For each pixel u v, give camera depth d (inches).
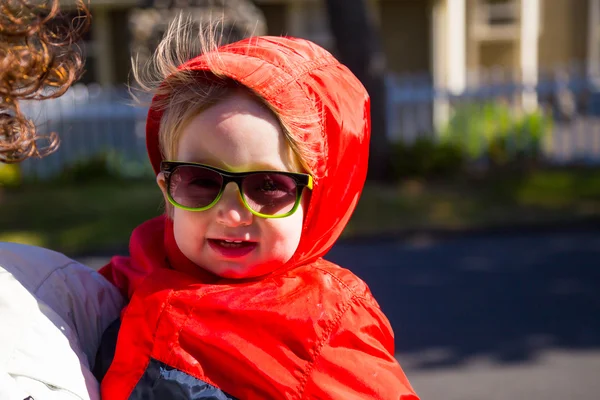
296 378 49.3
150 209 342.0
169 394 47.9
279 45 56.3
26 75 44.6
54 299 50.0
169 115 52.1
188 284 51.9
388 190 381.4
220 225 50.6
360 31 393.4
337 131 55.3
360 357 51.3
